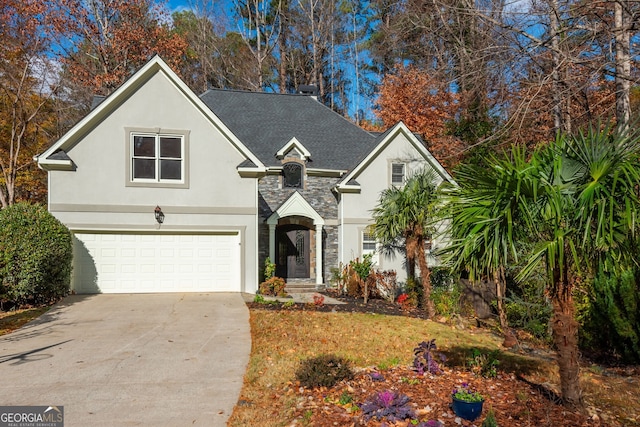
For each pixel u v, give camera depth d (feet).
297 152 65.87
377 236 54.44
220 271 54.13
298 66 131.54
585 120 49.57
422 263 47.65
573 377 20.67
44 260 43.65
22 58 84.94
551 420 19.31
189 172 53.06
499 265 19.98
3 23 80.33
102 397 22.82
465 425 18.80
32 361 28.45
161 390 23.82
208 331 35.91
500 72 47.11
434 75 51.60
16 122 86.33
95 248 50.75
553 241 18.58
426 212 45.57
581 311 37.24
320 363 24.93
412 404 21.16
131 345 32.01
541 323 40.22
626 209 17.04
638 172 17.35
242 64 130.11
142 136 52.16
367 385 24.13
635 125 21.45
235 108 74.54
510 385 24.66
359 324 39.47
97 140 50.67
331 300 53.72
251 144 67.92
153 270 52.29
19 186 89.92
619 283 33.30
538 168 19.45
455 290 49.60
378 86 108.78
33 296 43.98
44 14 85.92
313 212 64.03
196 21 129.39
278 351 30.63
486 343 37.27
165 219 52.24
